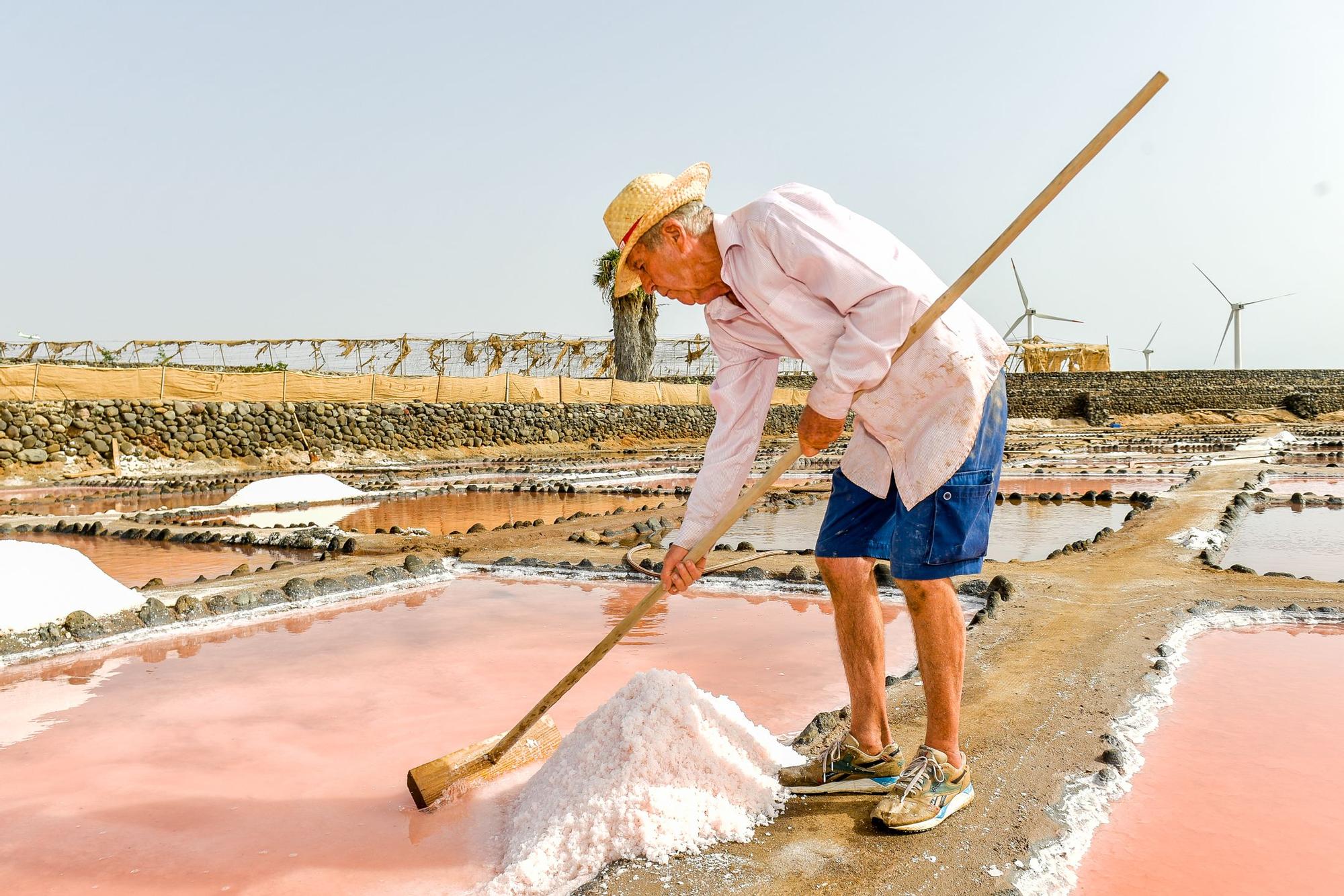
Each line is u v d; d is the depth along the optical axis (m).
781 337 2.21
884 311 1.95
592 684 3.35
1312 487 11.70
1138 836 2.06
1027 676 3.21
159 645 4.15
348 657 3.85
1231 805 2.22
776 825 2.10
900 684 3.12
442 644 4.05
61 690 3.44
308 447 21.36
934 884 1.82
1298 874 1.89
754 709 3.04
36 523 9.27
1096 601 4.44
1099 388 43.62
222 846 2.12
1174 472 14.70
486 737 2.80
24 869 2.03
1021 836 2.02
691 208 2.23
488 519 9.87
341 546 6.91
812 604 4.83
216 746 2.80
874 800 2.22
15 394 18.92
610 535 7.68
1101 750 2.53
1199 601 4.37
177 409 19.23
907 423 2.08
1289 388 44.97
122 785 2.50
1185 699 3.06
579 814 2.00
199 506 11.82
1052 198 1.88
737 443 2.27
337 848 2.11
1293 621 4.21
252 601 4.79
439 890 1.91
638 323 34.31
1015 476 14.64
